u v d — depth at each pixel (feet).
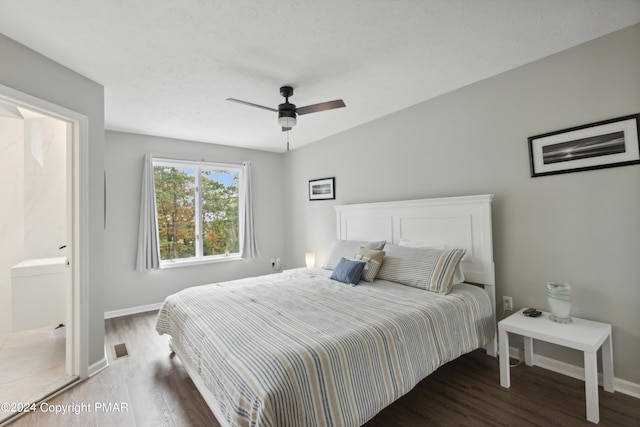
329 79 8.63
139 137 13.50
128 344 9.95
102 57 7.18
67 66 7.54
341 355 5.07
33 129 11.67
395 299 7.54
